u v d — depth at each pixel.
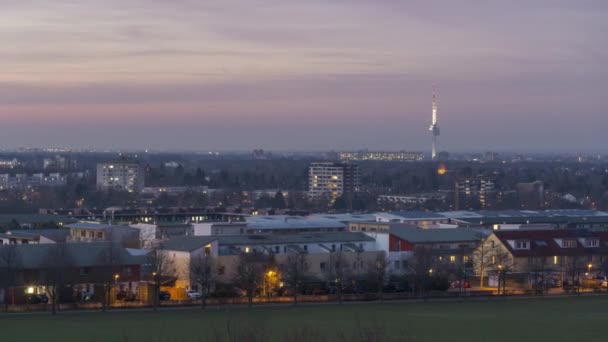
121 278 198.50
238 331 132.12
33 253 192.00
